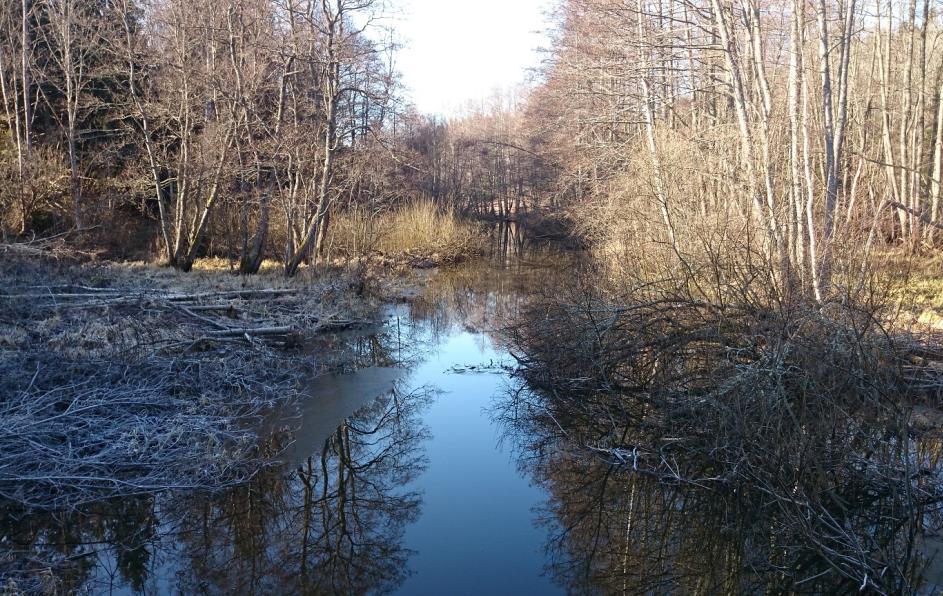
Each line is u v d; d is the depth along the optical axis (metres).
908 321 7.56
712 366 7.34
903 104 16.72
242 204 17.16
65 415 5.98
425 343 12.36
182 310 10.01
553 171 31.52
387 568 5.02
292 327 10.62
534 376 9.65
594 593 4.74
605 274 11.34
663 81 16.39
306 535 5.48
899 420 5.16
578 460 7.00
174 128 19.66
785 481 5.44
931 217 12.76
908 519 4.96
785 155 9.75
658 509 5.96
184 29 16.12
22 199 16.38
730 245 8.55
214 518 5.64
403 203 29.16
